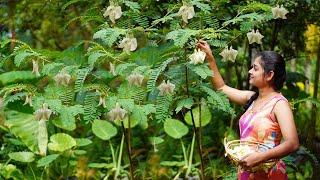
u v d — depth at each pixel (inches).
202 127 246.5
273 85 145.1
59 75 160.6
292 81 245.9
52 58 197.5
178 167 237.0
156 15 177.6
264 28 219.6
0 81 220.8
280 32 227.9
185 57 160.4
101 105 165.8
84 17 185.5
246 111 147.6
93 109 162.1
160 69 155.0
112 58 165.0
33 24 269.4
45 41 288.2
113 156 230.8
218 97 155.4
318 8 208.7
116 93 172.9
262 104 143.9
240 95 159.2
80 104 172.9
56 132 246.5
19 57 159.6
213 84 162.2
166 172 232.1
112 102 158.7
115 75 174.1
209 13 158.9
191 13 155.5
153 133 252.7
